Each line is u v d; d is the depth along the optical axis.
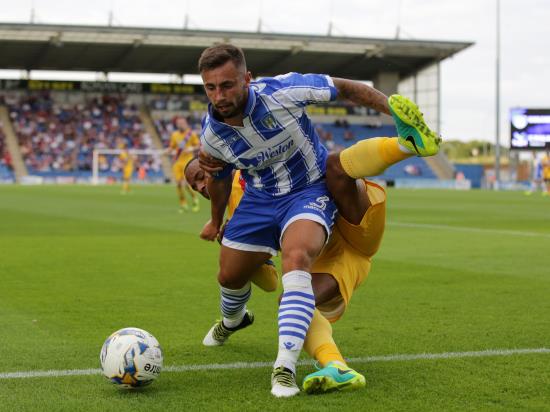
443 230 25.95
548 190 69.44
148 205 41.19
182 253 18.56
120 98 95.19
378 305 11.43
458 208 40.47
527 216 33.81
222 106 6.94
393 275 14.80
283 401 6.45
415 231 25.50
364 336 9.21
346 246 7.80
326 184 7.57
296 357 6.84
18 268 15.69
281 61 88.19
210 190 8.02
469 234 24.34
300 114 7.36
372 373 7.45
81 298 12.04
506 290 12.92
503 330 9.57
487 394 6.69
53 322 10.07
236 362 7.95
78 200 46.41
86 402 6.44
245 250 7.70
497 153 89.19
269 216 7.56
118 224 27.91
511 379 7.20
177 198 49.62
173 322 10.14
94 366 7.70
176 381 7.18
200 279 14.21
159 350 6.85
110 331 9.50
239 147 7.35
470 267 16.06
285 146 7.32
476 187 96.00
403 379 7.21
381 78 94.50
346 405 6.33
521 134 77.06
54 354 8.21
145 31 76.06
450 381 7.12
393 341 8.93
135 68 92.50
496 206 42.81
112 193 57.94
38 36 75.75
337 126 97.94
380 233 7.74
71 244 20.64
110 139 92.00
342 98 7.62
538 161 82.44
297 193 7.50
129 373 6.64
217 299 11.99
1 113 90.56
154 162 91.81
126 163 61.97
